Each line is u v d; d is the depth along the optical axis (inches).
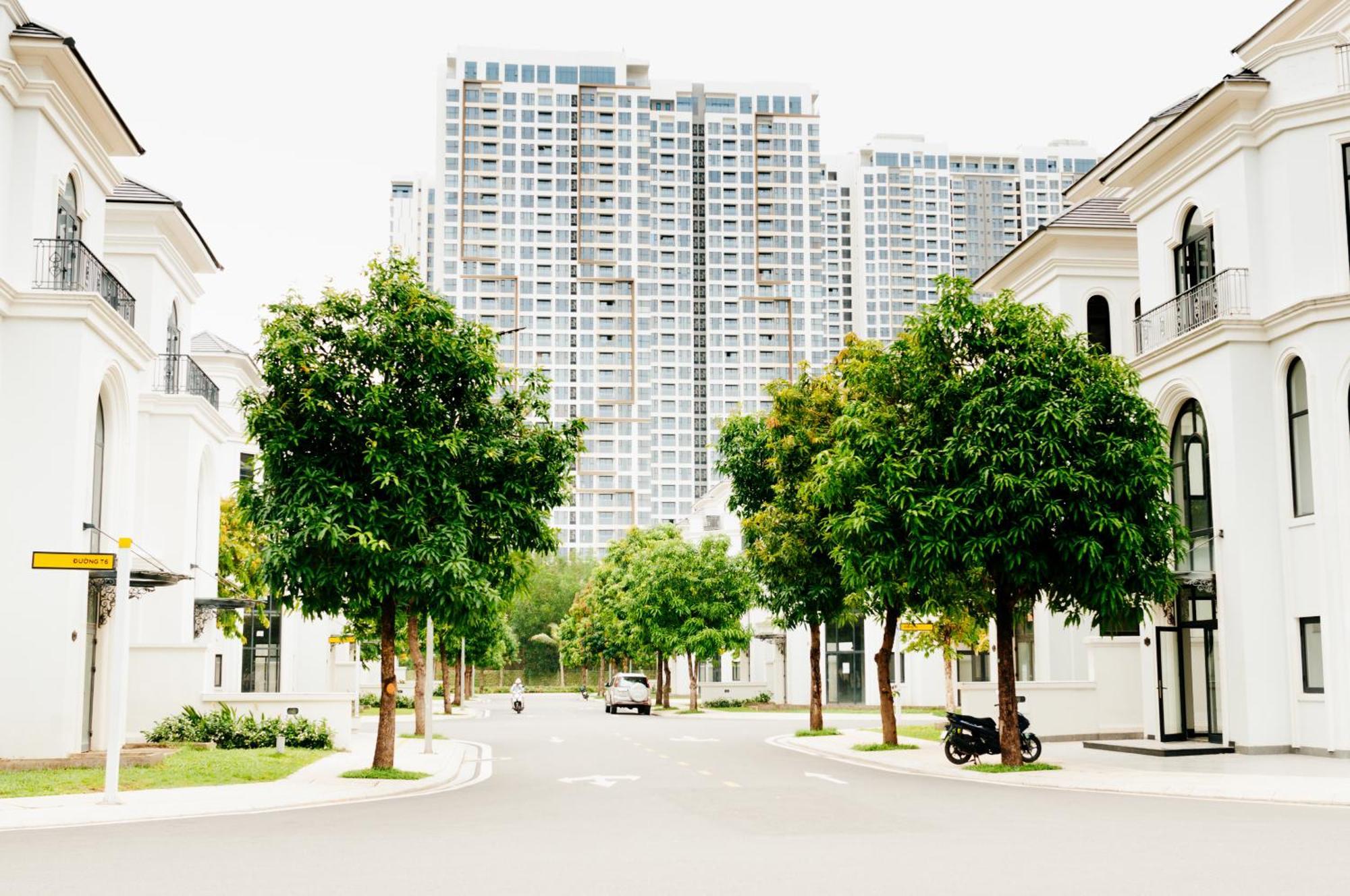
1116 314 1314.0
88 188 934.4
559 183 5526.6
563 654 3472.0
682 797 628.4
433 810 568.7
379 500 714.8
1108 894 319.0
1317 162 887.7
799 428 1067.3
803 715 1905.8
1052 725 1102.4
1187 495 992.9
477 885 341.4
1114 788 645.9
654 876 355.6
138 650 1005.2
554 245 5497.1
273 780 721.6
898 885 336.5
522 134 5521.7
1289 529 893.8
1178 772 735.7
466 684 3115.2
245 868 378.0
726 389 5585.6
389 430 711.7
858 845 424.8
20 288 813.2
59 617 797.2
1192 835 443.8
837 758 959.0
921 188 6245.1
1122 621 816.9
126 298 966.4
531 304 5447.8
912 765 833.5
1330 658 845.2
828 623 1132.5
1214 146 965.2
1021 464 719.7
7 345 812.6
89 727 911.0
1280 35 1099.9
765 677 2524.6
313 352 731.4
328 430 717.9
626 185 5575.8
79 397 817.5
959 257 6240.2
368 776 735.1
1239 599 900.6
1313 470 866.1
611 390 5472.4
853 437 790.5
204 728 970.1
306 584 713.6
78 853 414.9
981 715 1099.3
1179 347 973.8
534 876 358.6
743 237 5708.7
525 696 3521.2
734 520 2714.1
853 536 788.6
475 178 5472.4
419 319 739.4
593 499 5369.1
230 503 1489.9
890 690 1019.9
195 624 1288.1
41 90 823.7
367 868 375.6
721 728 1487.5
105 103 902.4
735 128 5772.6
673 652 2012.8
